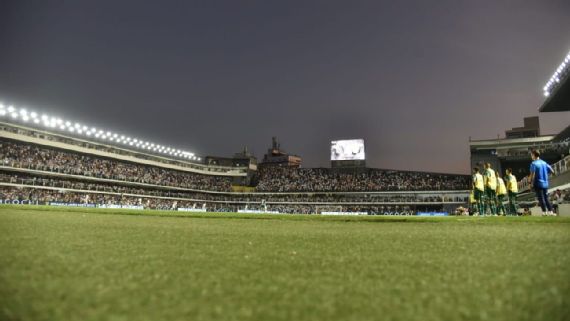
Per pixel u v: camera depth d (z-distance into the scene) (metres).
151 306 2.94
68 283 3.56
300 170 97.12
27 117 63.59
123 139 80.62
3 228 8.64
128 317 2.69
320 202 84.38
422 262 4.82
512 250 5.69
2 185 57.75
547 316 2.71
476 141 77.31
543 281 3.68
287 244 6.80
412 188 80.81
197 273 4.13
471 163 76.69
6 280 3.61
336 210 83.62
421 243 6.82
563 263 4.57
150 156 86.25
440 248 6.09
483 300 3.09
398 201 79.88
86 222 12.16
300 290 3.44
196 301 3.08
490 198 22.75
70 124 70.12
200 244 6.70
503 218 14.86
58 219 13.31
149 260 4.88
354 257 5.27
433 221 14.77
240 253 5.64
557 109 62.81
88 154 75.25
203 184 92.62
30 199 59.16
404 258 5.15
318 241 7.32
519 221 13.10
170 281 3.74
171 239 7.46
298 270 4.34
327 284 3.67
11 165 59.69
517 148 74.50
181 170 92.50
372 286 3.58
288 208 86.44
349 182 89.06
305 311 2.84
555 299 3.09
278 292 3.37
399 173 88.44
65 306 2.91
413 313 2.79
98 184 74.38
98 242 6.58
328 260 5.03
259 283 3.70
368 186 86.38
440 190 78.50
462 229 10.07
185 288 3.48
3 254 4.98
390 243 6.89
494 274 4.02
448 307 2.92
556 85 55.75
